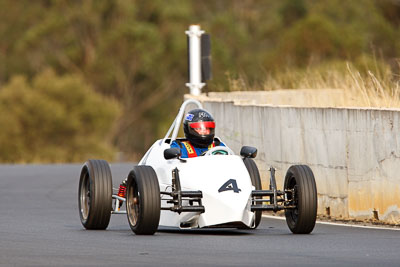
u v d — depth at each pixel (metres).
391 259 34.34
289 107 56.91
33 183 84.06
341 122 52.06
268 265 32.84
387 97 64.94
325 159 53.41
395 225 47.94
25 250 37.25
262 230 46.66
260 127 60.44
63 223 50.78
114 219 54.22
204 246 38.19
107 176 45.72
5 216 55.41
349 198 51.50
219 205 40.94
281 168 57.97
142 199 41.56
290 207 42.34
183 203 43.47
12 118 199.50
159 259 34.38
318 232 44.50
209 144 46.53
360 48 163.50
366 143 50.22
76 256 35.34
